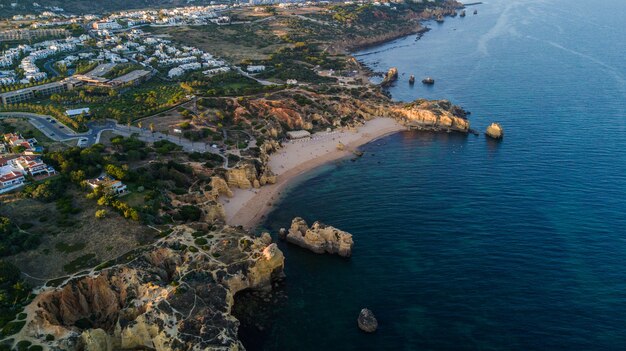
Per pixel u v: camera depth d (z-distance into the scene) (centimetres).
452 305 10919
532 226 13800
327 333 10375
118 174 14400
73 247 11525
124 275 10838
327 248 13262
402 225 14288
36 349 8812
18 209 12625
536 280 11544
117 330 9875
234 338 9688
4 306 9675
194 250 11912
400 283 11769
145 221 12644
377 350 9856
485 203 15300
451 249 12962
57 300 10188
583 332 9938
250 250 12069
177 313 9969
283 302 11369
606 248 12625
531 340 9806
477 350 9662
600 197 15238
